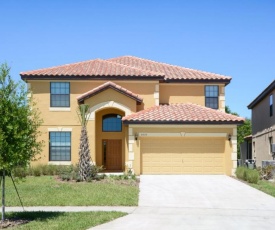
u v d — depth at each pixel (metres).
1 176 12.62
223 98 29.61
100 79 28.16
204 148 25.45
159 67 32.62
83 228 11.20
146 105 28.38
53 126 27.78
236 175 24.05
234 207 15.04
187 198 16.91
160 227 11.53
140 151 25.30
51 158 27.70
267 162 25.95
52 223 11.72
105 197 16.28
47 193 17.09
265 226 11.84
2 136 11.30
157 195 17.56
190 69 32.28
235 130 25.27
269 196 17.50
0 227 11.27
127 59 35.38
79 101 27.22
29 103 14.20
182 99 29.66
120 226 11.60
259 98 33.03
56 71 28.64
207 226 11.76
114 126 28.89
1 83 12.13
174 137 25.30
